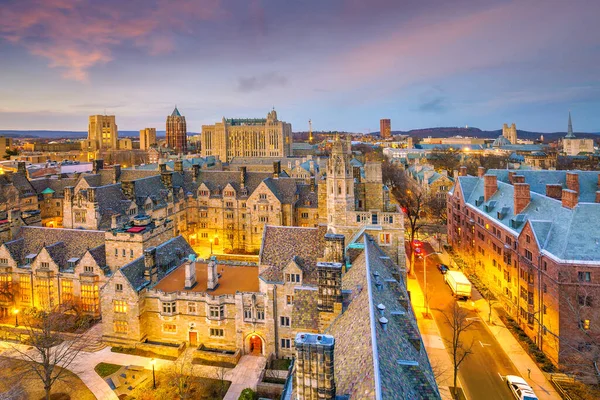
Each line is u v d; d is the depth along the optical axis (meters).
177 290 67.44
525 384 53.56
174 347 64.50
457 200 116.50
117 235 76.00
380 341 29.73
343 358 31.62
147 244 76.31
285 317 61.69
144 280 68.06
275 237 69.69
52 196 126.25
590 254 58.50
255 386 55.06
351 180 69.62
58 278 77.44
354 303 41.09
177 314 66.12
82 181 118.56
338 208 69.56
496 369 59.94
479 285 93.00
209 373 59.03
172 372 57.44
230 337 64.81
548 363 61.03
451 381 57.12
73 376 58.56
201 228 125.62
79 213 96.19
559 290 58.62
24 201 118.44
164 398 53.31
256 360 62.59
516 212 80.56
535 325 66.06
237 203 121.12
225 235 123.00
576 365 53.69
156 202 110.00
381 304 37.16
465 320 73.88
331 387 23.05
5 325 75.19
